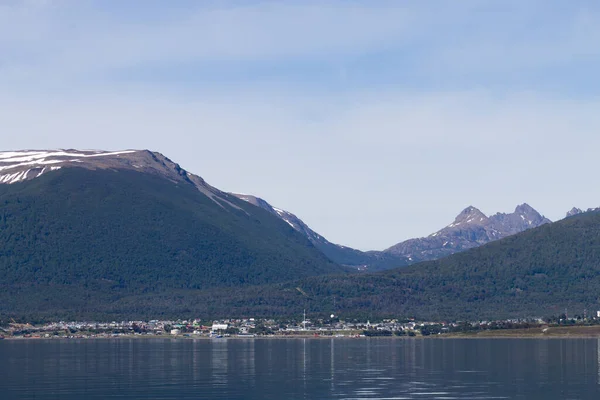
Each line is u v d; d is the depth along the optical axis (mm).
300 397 167500
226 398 166750
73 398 167875
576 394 170375
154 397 168625
